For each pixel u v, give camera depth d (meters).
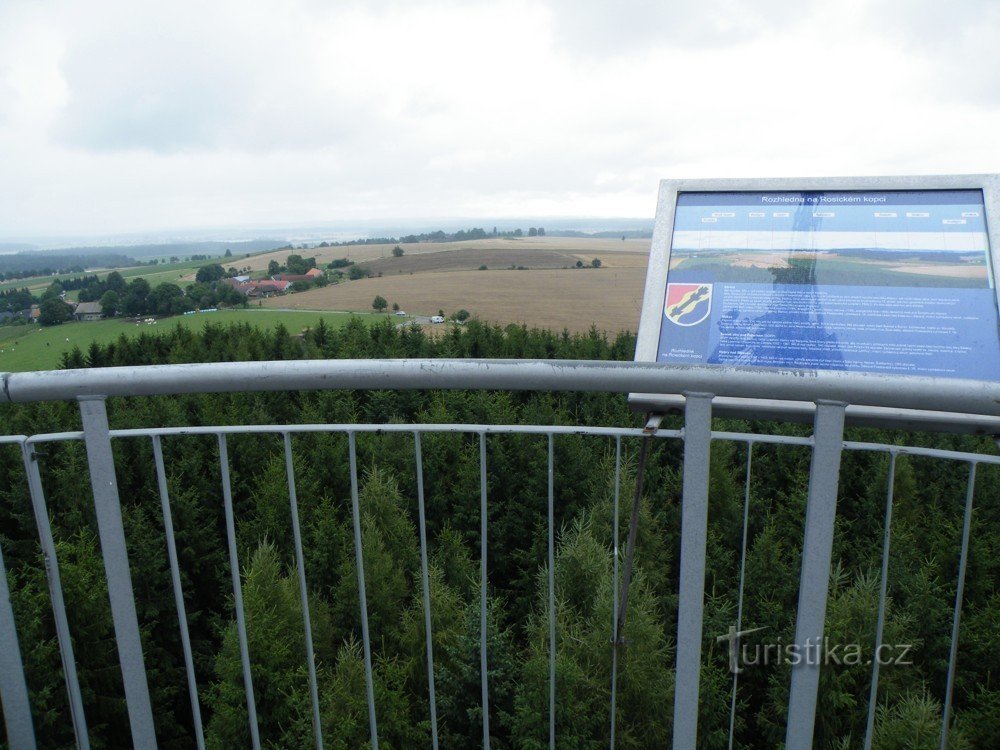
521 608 28.17
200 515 28.48
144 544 24.06
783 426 28.34
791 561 23.31
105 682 16.09
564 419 35.62
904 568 18.98
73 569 15.46
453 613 17.77
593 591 15.31
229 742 14.98
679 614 1.62
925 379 1.40
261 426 1.78
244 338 59.72
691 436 1.53
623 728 12.83
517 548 30.27
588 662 13.00
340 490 30.30
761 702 15.33
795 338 1.86
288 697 15.06
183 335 63.31
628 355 57.69
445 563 24.12
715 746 13.60
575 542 16.39
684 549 1.59
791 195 2.08
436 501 31.11
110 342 60.75
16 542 26.84
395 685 15.78
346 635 19.66
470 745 15.81
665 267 2.05
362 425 1.78
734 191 2.10
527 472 31.11
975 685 16.30
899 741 11.77
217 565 26.17
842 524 24.55
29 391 1.62
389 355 59.12
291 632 16.52
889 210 1.98
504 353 59.44
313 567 24.39
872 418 1.73
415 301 83.25
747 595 18.81
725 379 1.47
